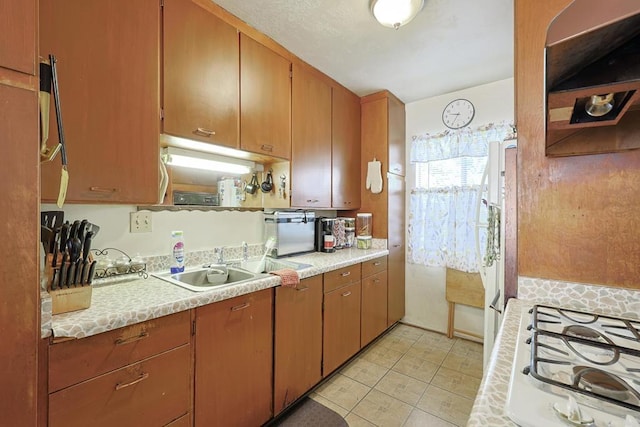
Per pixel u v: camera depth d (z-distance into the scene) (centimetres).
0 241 68
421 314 295
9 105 69
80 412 93
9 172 69
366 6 157
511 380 60
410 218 299
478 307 258
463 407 176
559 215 112
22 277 71
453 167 271
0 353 68
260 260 213
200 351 126
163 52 135
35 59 73
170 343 116
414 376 209
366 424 162
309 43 194
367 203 285
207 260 188
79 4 110
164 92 136
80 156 110
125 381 103
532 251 117
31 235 72
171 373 116
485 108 255
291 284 165
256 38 179
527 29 115
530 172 116
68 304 101
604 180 104
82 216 138
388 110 273
